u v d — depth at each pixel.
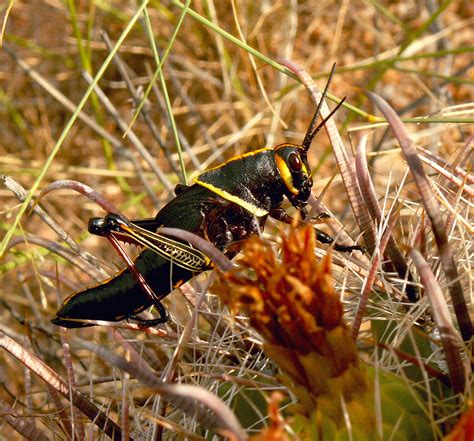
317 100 0.19
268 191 0.20
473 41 0.40
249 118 0.36
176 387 0.13
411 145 0.15
